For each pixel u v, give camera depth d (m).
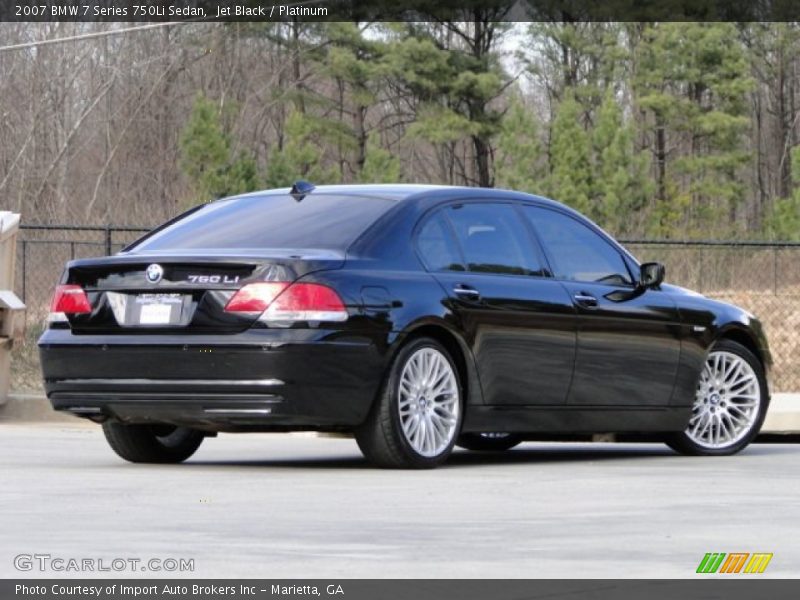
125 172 115.44
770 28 164.88
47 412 31.67
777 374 56.44
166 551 12.36
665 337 23.14
